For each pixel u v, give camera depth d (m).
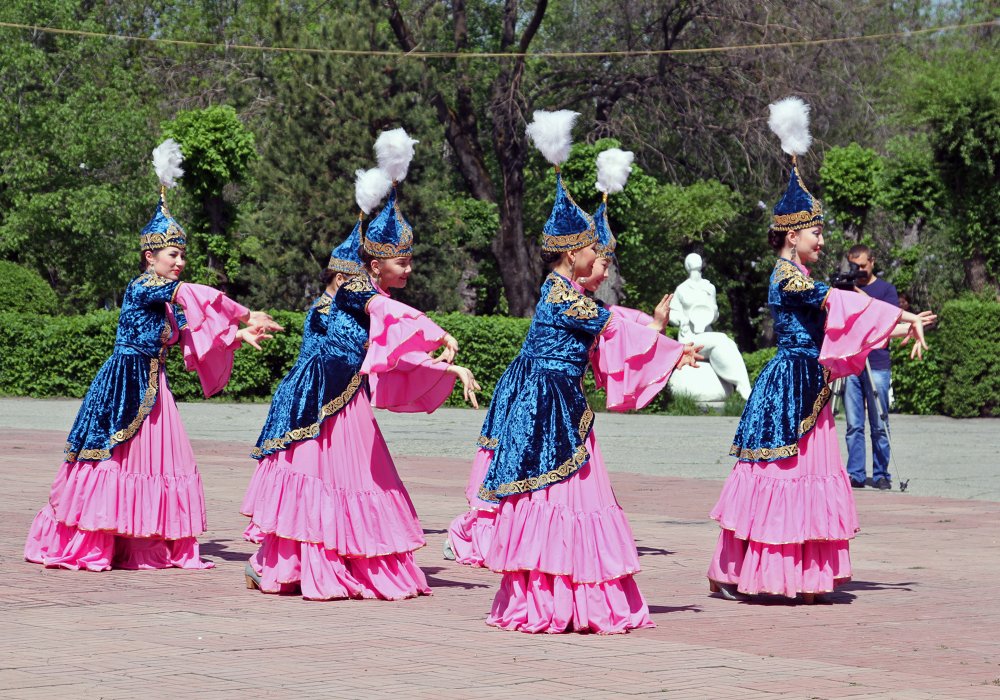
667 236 40.25
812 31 39.75
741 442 8.91
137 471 9.82
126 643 7.21
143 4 54.97
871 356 15.56
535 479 7.63
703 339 28.12
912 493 15.09
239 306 9.94
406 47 37.34
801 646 7.35
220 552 10.66
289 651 7.05
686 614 8.30
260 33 49.59
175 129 34.72
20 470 15.84
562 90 41.53
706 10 38.22
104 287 40.34
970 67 30.17
